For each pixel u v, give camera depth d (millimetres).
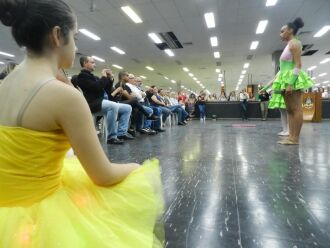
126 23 7738
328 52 11750
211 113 11633
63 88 540
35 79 548
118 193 644
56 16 562
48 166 564
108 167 618
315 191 1364
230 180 1598
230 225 992
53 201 569
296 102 2906
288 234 914
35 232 525
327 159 2156
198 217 1067
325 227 962
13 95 551
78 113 546
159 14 7137
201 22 7836
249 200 1252
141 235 616
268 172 1771
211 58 12828
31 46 567
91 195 635
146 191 668
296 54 2721
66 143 593
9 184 539
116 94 3973
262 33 9000
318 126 5941
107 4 6414
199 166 1995
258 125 6801
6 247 517
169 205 1200
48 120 531
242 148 2830
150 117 4684
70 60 631
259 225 987
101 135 4098
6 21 550
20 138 521
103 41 9461
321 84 24703
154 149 2844
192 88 27438
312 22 7906
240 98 11148
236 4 6609
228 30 8617
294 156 2303
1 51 10008
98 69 15055
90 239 546
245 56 12539
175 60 13102
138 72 16719
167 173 1793
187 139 3766
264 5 6699
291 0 6445
